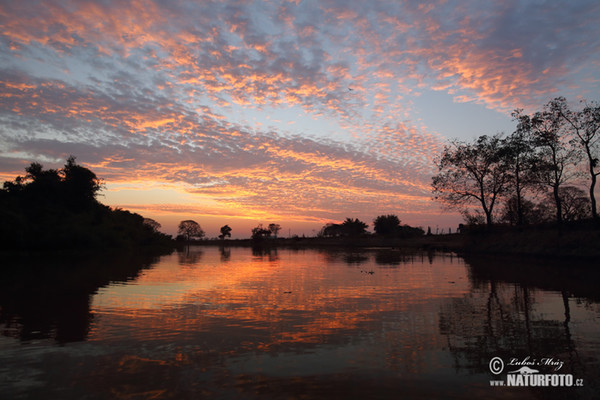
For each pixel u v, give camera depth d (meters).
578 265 23.55
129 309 10.81
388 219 97.00
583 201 36.69
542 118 30.89
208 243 130.50
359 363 6.24
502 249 35.19
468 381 5.50
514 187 38.31
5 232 35.78
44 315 9.97
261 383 5.41
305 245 98.62
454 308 10.76
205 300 12.36
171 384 5.36
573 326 8.57
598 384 5.39
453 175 41.81
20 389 5.19
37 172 47.28
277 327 8.66
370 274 20.70
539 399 4.92
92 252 46.34
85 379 5.55
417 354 6.70
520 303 11.40
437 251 49.50
